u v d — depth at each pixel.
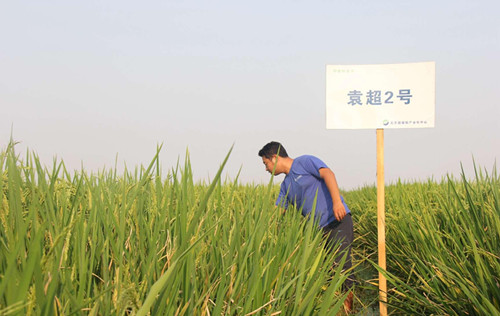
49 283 1.03
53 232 1.42
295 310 1.79
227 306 1.62
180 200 1.70
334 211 4.05
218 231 2.04
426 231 3.51
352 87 4.12
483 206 3.21
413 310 3.15
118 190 2.48
